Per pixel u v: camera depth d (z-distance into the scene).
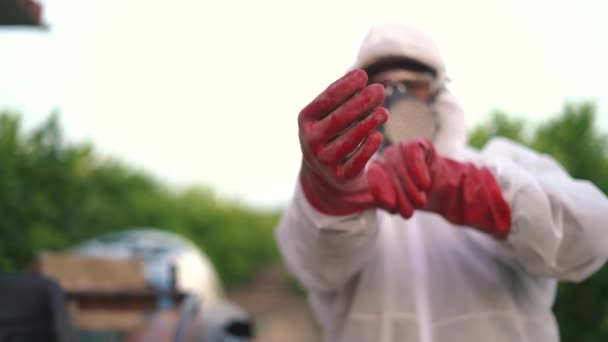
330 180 1.16
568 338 2.67
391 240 1.54
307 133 1.09
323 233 1.28
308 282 1.48
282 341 7.86
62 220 3.88
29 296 1.74
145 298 2.30
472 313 1.44
